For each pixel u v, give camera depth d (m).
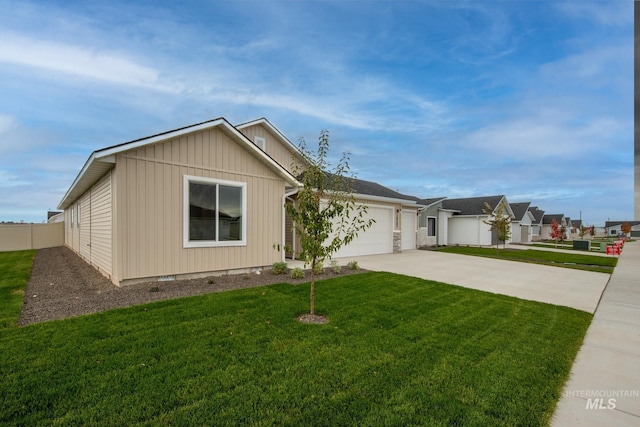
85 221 11.59
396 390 2.96
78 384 2.89
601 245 21.22
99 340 3.86
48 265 10.55
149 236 6.91
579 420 2.66
